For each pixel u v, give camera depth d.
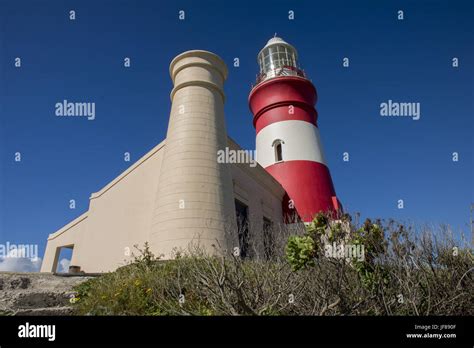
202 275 6.01
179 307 6.56
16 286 9.01
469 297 5.98
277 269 6.34
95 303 7.26
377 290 5.64
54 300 7.96
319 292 5.48
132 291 7.43
